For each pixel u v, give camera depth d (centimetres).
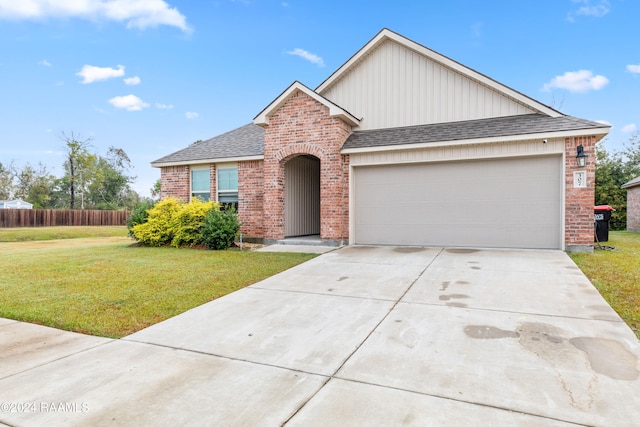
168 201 1273
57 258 986
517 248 993
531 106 1038
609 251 970
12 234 2186
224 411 273
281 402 285
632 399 281
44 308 530
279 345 401
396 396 292
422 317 482
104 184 5272
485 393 294
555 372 327
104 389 307
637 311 487
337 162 1138
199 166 1403
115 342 415
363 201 1161
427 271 749
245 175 1311
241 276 738
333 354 375
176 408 278
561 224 945
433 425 252
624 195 2433
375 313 504
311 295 599
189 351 388
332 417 263
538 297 555
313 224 1508
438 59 1137
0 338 426
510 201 1000
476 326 445
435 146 1038
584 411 266
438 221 1075
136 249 1176
